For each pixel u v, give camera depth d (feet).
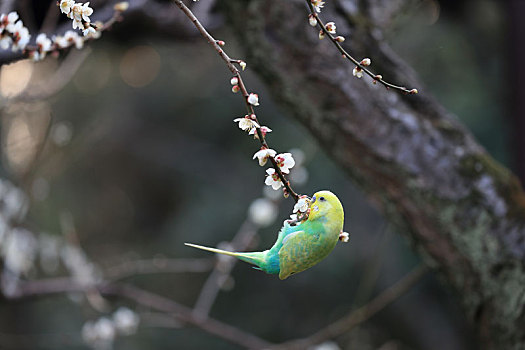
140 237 83.35
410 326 65.21
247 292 66.80
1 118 36.35
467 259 20.70
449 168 20.72
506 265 20.54
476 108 59.21
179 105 79.20
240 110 73.82
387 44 22.44
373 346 65.00
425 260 21.75
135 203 84.64
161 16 29.30
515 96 30.48
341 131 21.11
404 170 20.74
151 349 62.39
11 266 27.22
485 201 20.65
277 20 20.71
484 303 20.67
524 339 20.43
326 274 64.13
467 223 20.66
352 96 20.76
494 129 58.03
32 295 27.20
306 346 26.94
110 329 29.53
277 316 65.31
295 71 20.93
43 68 43.62
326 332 27.02
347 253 64.23
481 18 55.88
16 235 27.84
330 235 18.61
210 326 28.12
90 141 42.65
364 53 20.90
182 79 77.15
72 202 79.97
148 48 76.79
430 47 59.26
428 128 20.99
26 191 25.22
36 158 25.08
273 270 18.70
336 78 20.74
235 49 51.47
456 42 58.54
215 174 74.43
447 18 57.47
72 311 61.57
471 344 66.13
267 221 29.43
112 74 79.36
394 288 26.25
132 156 80.43
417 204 20.81
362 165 21.38
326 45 20.74
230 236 68.03
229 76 72.28
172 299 68.74
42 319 60.95
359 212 65.62
